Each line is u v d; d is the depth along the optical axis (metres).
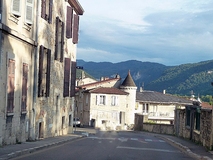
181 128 31.25
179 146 22.36
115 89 61.59
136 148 19.12
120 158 13.68
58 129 25.81
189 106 26.95
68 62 27.06
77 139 24.91
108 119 59.44
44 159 11.91
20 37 15.33
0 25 12.88
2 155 11.36
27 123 17.59
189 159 15.55
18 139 16.11
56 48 23.14
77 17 29.86
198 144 22.58
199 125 23.30
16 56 15.22
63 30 24.83
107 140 25.09
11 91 14.59
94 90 59.09
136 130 53.50
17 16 14.88
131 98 62.69
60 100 25.89
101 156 13.93
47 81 20.70
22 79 16.19
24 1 15.98
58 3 23.42
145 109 67.44
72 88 30.28
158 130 43.38
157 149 19.72
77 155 13.81
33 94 18.27
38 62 18.78
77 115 61.97
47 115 21.97
